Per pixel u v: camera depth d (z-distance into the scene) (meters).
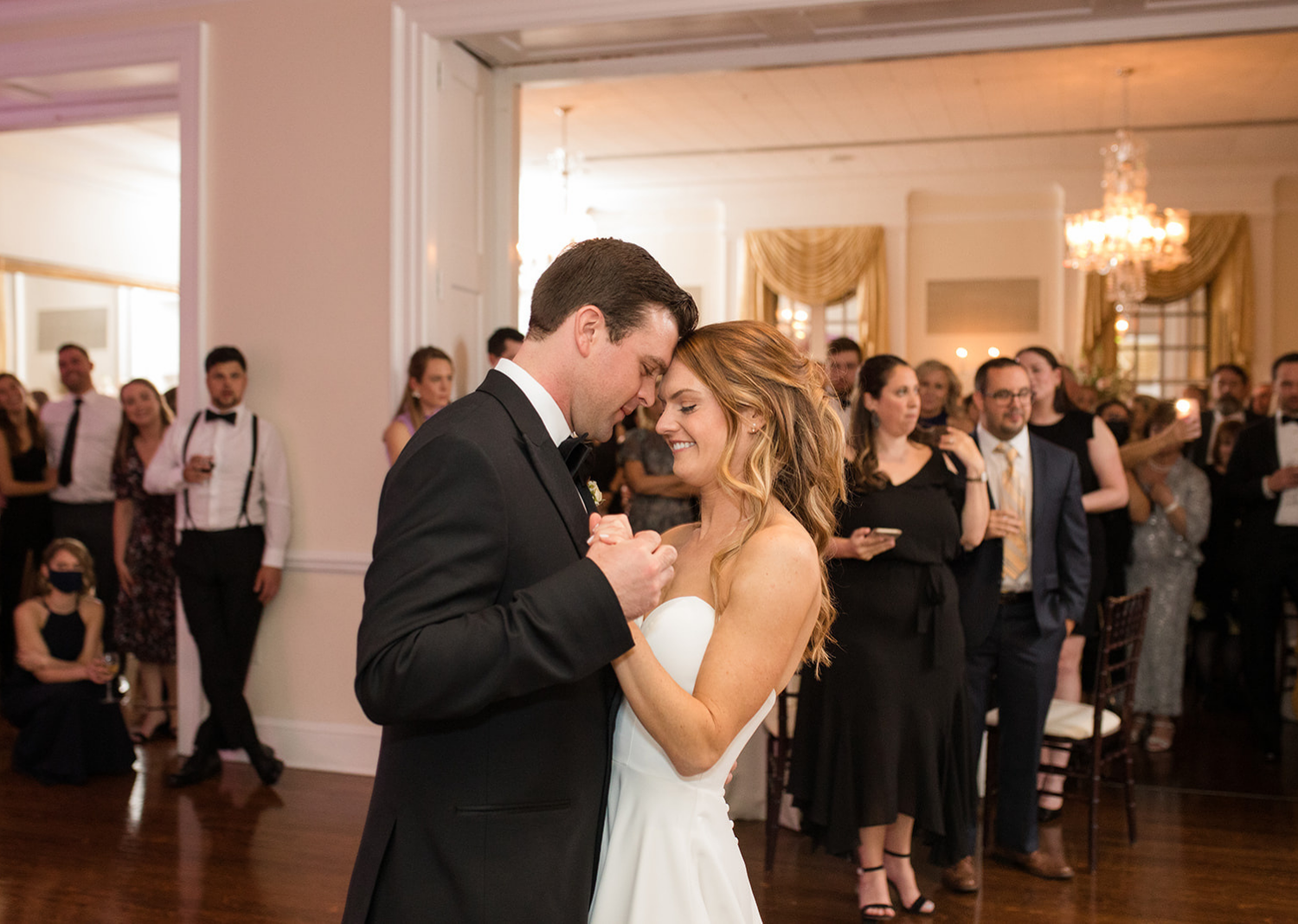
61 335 9.80
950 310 11.68
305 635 4.66
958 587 3.49
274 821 3.97
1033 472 3.54
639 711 1.43
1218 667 6.02
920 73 8.04
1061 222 11.38
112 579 5.70
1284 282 10.78
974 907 3.30
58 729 4.41
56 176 9.51
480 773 1.38
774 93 8.55
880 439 3.22
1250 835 3.94
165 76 5.09
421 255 4.57
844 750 3.11
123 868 3.52
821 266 11.67
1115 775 4.66
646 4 4.37
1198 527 4.96
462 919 1.36
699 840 1.57
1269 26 4.19
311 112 4.68
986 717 3.69
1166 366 11.24
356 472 4.61
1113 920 3.22
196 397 4.79
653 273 1.53
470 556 1.31
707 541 1.72
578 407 1.53
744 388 1.65
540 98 8.63
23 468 5.69
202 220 4.80
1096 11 4.29
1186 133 9.75
